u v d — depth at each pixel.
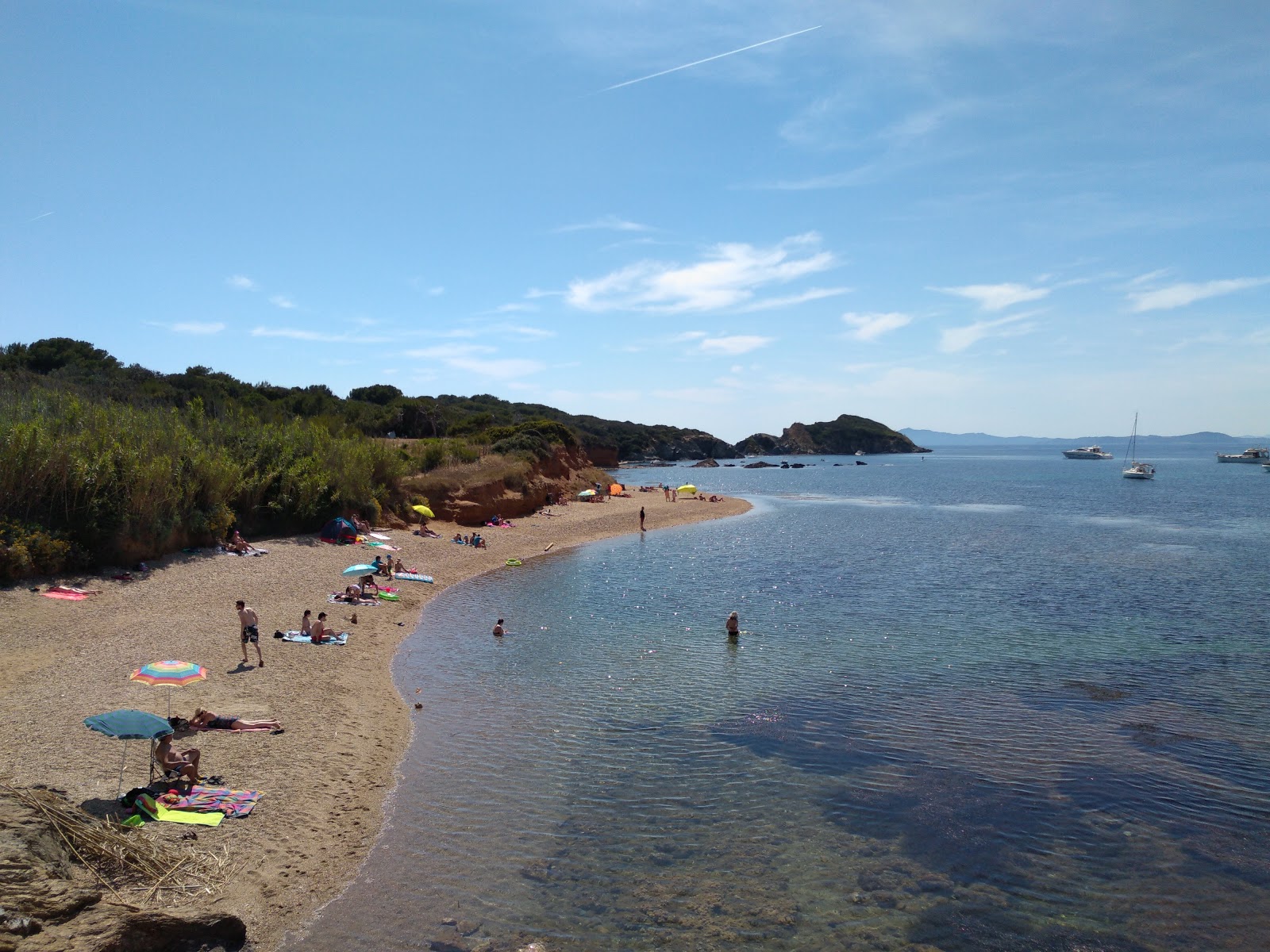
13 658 18.70
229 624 23.86
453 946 10.03
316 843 12.12
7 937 7.80
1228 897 11.52
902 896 11.48
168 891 10.04
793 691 20.59
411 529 46.22
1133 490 110.75
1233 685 21.19
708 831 13.30
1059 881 11.90
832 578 38.25
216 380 89.31
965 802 14.38
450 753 16.17
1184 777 15.46
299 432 46.47
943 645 25.41
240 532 37.72
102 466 28.50
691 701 19.81
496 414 130.75
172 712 16.48
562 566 41.53
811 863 12.34
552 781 15.06
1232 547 50.09
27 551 24.89
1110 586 36.16
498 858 12.21
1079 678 21.83
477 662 22.98
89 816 10.93
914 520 68.25
